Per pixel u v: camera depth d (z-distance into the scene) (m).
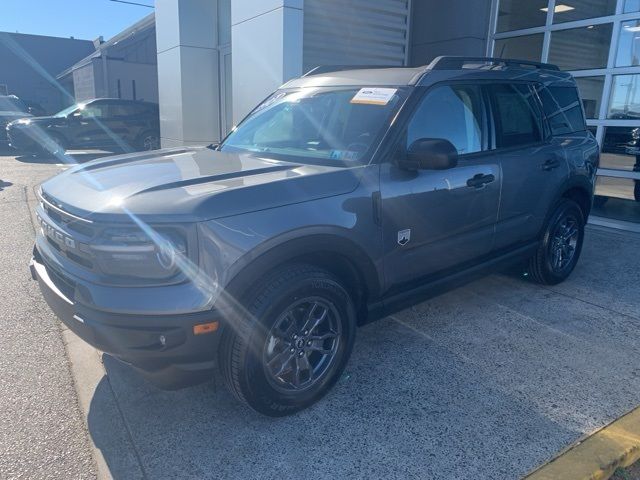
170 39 10.38
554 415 2.92
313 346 2.95
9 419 2.87
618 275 5.24
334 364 3.04
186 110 10.28
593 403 3.04
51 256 2.84
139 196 2.56
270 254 2.60
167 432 2.79
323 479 2.46
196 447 2.67
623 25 6.83
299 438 2.74
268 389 2.74
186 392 3.15
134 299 2.40
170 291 2.40
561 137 4.68
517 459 2.57
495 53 8.58
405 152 3.26
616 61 6.98
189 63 10.12
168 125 11.02
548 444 2.68
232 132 4.31
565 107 4.86
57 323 4.03
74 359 3.51
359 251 3.00
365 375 3.33
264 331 2.64
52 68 45.19
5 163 14.43
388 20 9.02
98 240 2.46
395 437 2.74
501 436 2.74
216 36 10.33
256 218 2.58
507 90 4.16
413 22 9.36
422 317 4.20
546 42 7.80
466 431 2.79
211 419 2.90
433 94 3.52
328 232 2.80
